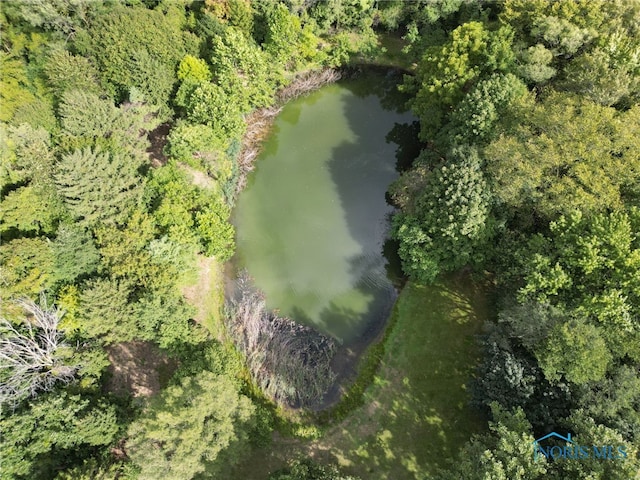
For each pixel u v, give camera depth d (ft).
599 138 107.86
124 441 106.63
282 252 148.36
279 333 127.34
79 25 163.32
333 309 135.95
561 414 96.02
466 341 122.72
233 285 139.85
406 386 117.60
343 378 122.01
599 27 136.05
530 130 118.42
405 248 134.31
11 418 94.02
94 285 109.09
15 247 106.52
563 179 109.91
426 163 147.23
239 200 161.27
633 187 106.93
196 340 115.75
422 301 131.64
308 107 192.24
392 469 106.42
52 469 97.25
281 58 179.01
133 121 142.41
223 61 156.66
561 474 81.05
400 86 174.81
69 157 113.91
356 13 195.31
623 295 97.96
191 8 185.26
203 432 87.71
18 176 118.62
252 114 181.27
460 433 109.29
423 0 186.09
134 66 149.79
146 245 122.11
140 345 124.57
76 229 115.85
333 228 154.71
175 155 142.51
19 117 133.90
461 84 146.61
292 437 111.04
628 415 88.58
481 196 118.73
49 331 108.27
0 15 154.51
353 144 179.93
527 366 102.12
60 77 143.84
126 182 124.57
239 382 115.34
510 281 119.85
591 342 91.56
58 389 104.47
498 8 176.04
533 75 132.46
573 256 101.71
